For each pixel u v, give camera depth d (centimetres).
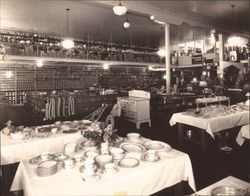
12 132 306
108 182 169
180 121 455
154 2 616
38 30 929
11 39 914
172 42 1236
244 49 918
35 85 1096
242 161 391
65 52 1006
